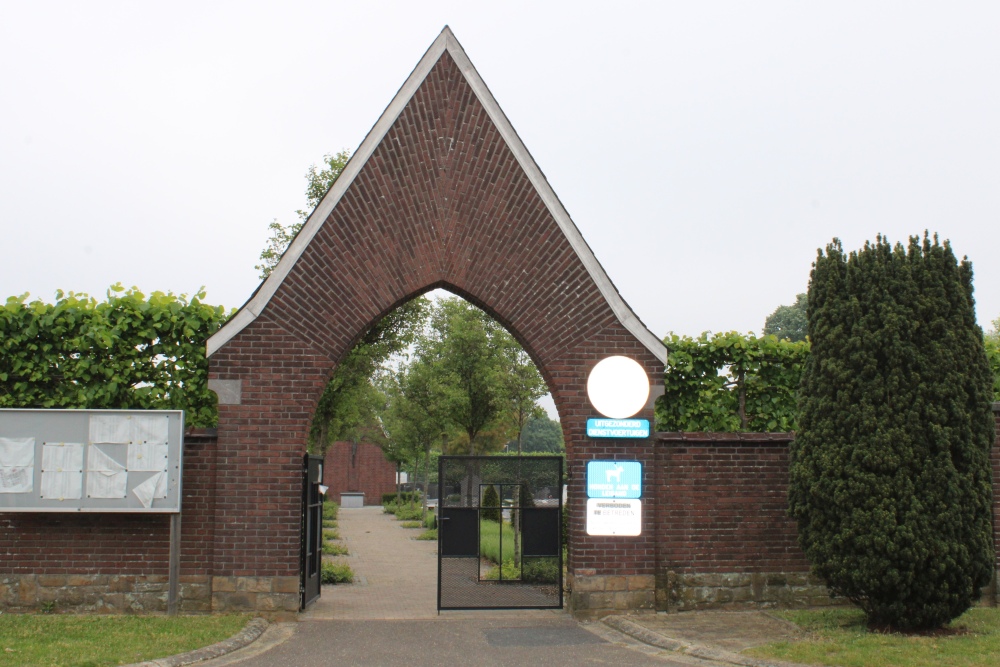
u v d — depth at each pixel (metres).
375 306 13.40
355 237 13.44
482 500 14.38
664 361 13.60
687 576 13.46
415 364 33.03
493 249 13.61
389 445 49.72
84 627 11.59
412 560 22.14
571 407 13.47
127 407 13.55
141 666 9.73
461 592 14.15
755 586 13.56
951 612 11.41
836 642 10.88
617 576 13.28
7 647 10.26
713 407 14.91
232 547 12.88
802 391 12.21
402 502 53.66
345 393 26.77
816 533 11.76
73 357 13.47
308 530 13.65
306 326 13.23
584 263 13.66
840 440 11.48
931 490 11.13
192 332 13.63
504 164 13.74
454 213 13.62
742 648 10.79
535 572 14.54
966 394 11.42
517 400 25.95
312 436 28.52
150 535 12.91
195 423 13.66
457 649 11.13
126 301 13.66
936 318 11.41
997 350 16.25
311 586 14.21
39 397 13.35
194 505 13.00
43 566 12.77
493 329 27.22
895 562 11.10
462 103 13.80
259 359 13.12
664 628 12.07
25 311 13.32
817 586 13.66
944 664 9.73
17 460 12.48
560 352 13.55
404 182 13.60
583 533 13.30
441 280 13.52
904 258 11.60
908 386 11.30
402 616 13.40
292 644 11.38
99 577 12.80
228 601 12.82
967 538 11.24
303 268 13.30
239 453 12.98
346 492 64.75
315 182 23.38
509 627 12.61
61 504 12.48
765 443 13.78
